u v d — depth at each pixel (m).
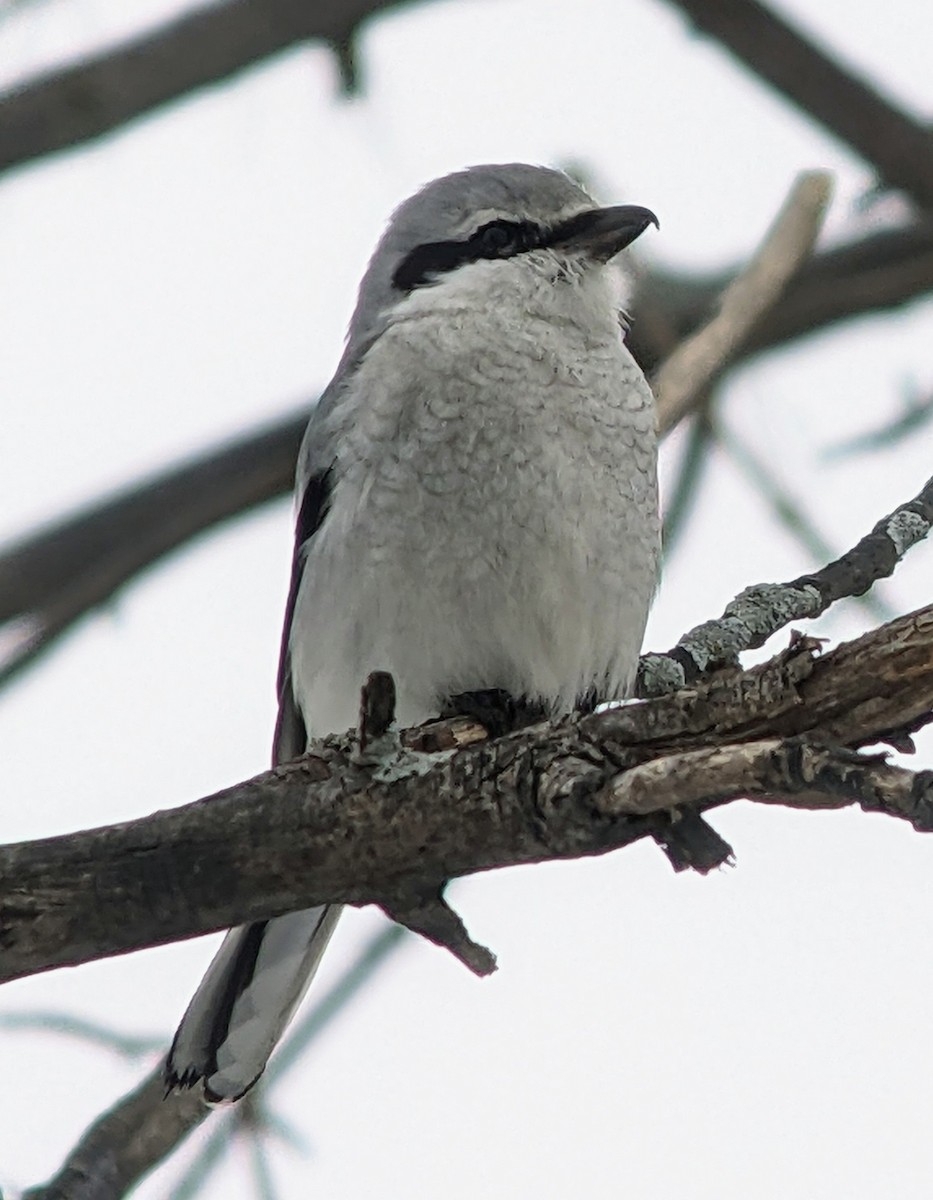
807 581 9.70
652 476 9.68
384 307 10.29
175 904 6.76
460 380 9.30
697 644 9.60
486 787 6.53
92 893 6.71
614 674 9.60
